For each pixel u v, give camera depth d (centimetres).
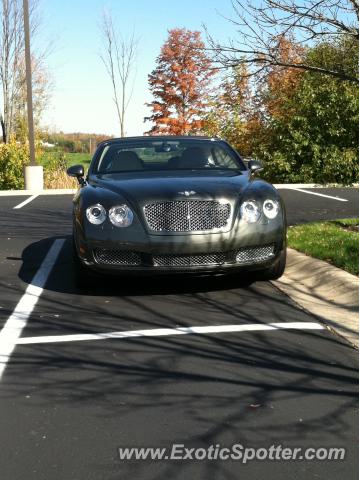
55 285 687
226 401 380
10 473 300
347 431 340
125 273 614
